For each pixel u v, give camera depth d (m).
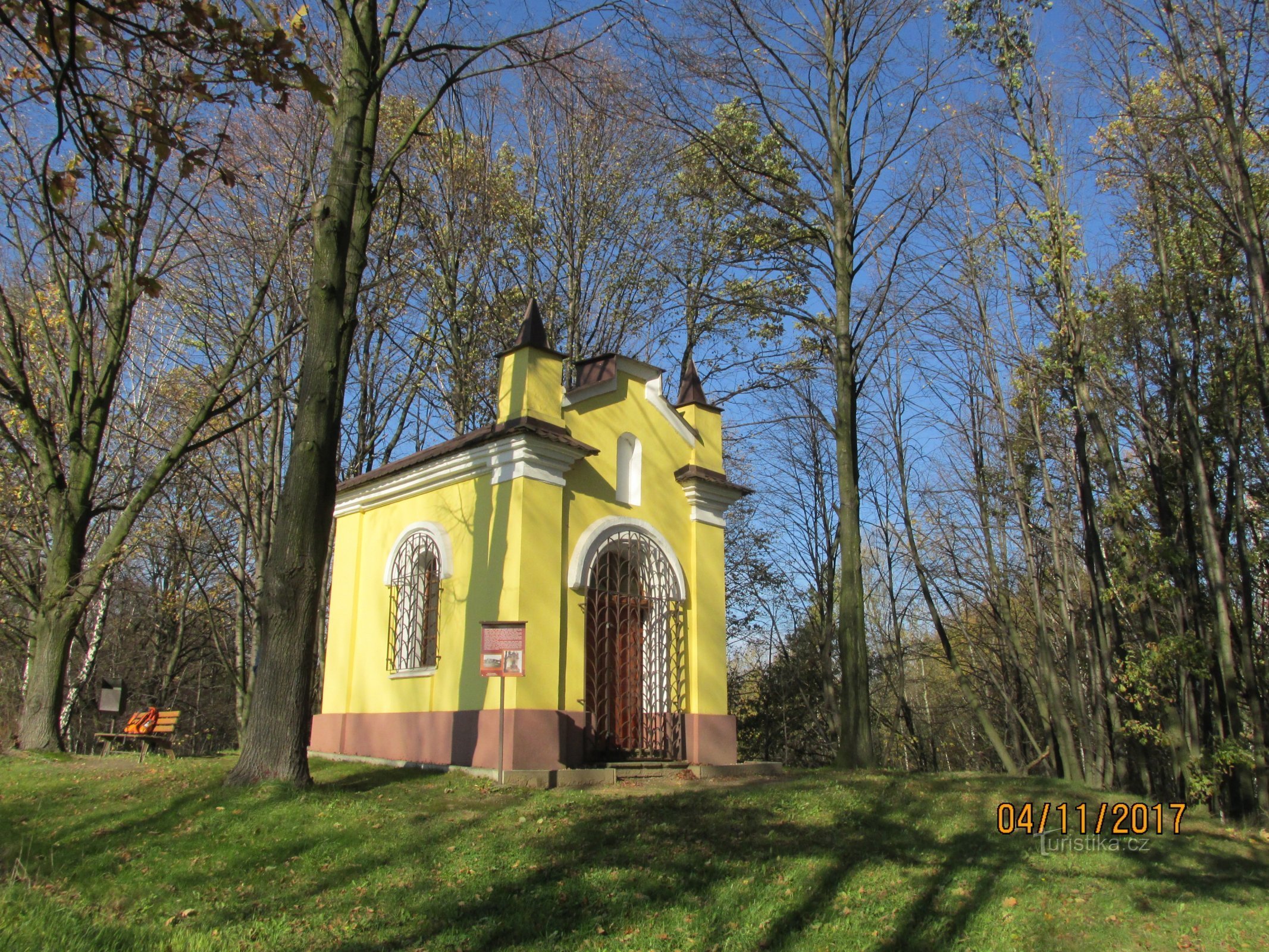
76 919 5.58
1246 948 7.16
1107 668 15.03
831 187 16.36
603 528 13.23
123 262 15.90
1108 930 7.41
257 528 23.92
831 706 26.08
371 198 11.64
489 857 7.63
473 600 12.68
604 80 13.84
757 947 6.44
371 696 14.48
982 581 22.83
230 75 6.41
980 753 30.36
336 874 7.20
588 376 14.15
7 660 24.06
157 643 32.44
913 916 7.23
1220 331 13.78
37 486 16.06
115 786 10.05
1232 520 13.60
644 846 8.12
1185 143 13.13
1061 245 14.75
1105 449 14.10
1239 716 12.96
